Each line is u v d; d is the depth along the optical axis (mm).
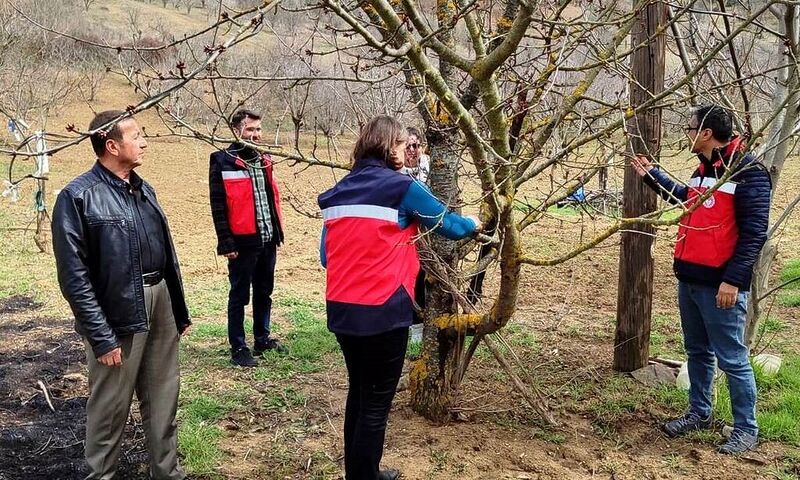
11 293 7359
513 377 4141
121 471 3803
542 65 4676
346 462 3355
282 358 5398
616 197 4105
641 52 4555
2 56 12836
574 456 3871
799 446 3967
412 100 4004
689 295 4008
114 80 23922
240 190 4957
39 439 4184
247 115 4926
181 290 3549
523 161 3428
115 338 3129
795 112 4078
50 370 5324
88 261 3137
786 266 8328
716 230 3752
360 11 3857
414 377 4203
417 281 4273
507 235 3490
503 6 4117
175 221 11820
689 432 4129
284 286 7754
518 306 7070
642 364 5059
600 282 8039
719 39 4160
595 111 4645
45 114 12812
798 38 4066
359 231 3076
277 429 4223
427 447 3893
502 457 3826
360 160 3230
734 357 3871
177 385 3535
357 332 3092
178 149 20359
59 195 3092
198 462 3785
